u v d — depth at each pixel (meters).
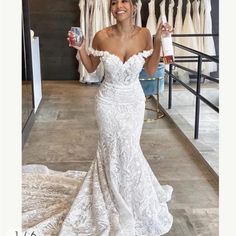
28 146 3.95
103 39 2.23
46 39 7.07
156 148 3.89
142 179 2.32
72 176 3.08
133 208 2.33
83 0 6.59
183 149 3.87
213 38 6.68
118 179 2.31
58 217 2.36
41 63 7.17
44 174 3.06
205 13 6.47
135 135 2.32
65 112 5.19
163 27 2.23
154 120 4.89
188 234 2.32
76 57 7.13
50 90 6.46
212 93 5.95
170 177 3.19
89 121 4.81
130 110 2.30
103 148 2.36
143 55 2.22
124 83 2.26
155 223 2.32
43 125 4.64
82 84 6.93
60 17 6.98
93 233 2.21
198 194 2.87
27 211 2.50
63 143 4.04
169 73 5.17
